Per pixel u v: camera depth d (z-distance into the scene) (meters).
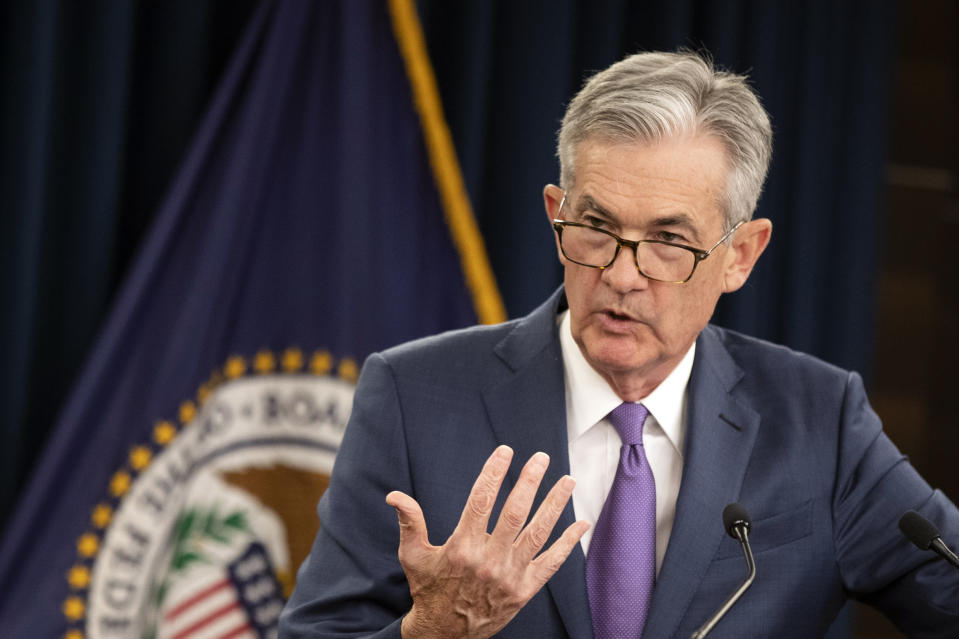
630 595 5.41
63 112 10.73
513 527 4.64
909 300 15.04
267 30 10.86
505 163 12.39
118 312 10.01
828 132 13.83
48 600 9.64
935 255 15.15
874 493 5.82
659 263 5.24
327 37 10.86
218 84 10.94
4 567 9.57
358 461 5.74
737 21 13.26
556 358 5.91
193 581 10.06
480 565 4.64
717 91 5.36
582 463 5.79
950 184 15.18
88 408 9.89
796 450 5.83
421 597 4.78
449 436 5.76
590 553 5.52
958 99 15.20
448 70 12.30
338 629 5.28
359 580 5.45
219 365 10.36
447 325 10.96
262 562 10.25
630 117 5.20
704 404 5.82
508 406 5.82
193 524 10.12
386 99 11.00
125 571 9.87
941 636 5.54
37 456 10.71
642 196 5.19
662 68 5.36
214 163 10.56
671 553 5.46
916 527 5.32
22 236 10.34
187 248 10.37
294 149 10.70
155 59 11.23
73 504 9.80
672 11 13.00
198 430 10.17
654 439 5.83
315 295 10.62
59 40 10.68
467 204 11.09
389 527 5.59
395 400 5.86
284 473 10.40
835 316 13.83
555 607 5.41
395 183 10.94
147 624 9.95
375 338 10.67
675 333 5.36
